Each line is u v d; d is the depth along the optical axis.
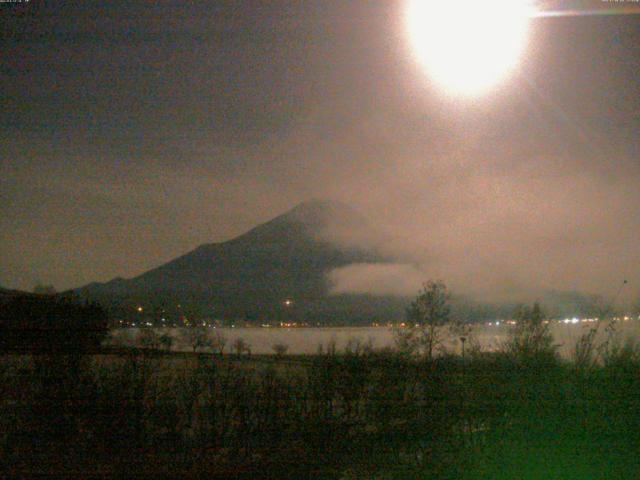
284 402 11.48
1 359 12.34
